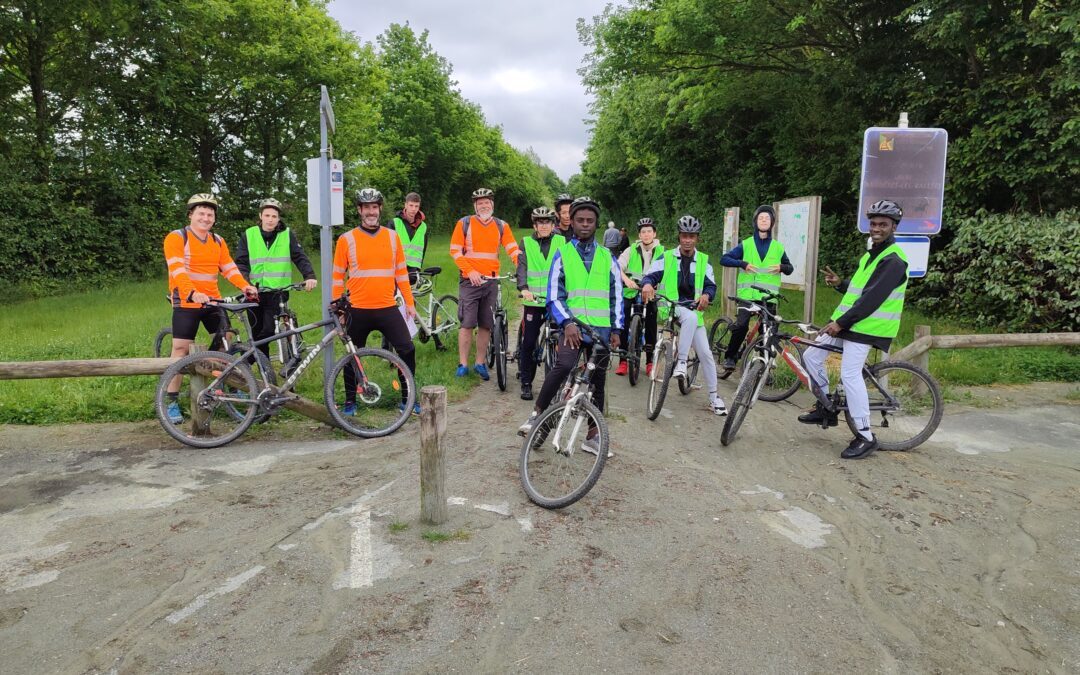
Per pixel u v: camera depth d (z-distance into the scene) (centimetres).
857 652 286
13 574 331
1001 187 1124
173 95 1973
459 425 582
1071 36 952
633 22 1449
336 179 576
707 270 630
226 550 356
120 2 1552
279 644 279
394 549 360
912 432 587
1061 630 305
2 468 471
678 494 447
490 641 285
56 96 1744
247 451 513
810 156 1744
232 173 2422
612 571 344
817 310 1192
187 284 552
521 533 382
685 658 278
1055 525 410
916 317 1145
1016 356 858
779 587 334
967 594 333
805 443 563
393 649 278
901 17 1107
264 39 2159
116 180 1759
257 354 542
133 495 429
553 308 448
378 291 574
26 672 260
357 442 539
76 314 1190
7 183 1496
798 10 1292
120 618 296
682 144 2545
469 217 727
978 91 1083
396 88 4362
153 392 653
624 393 721
